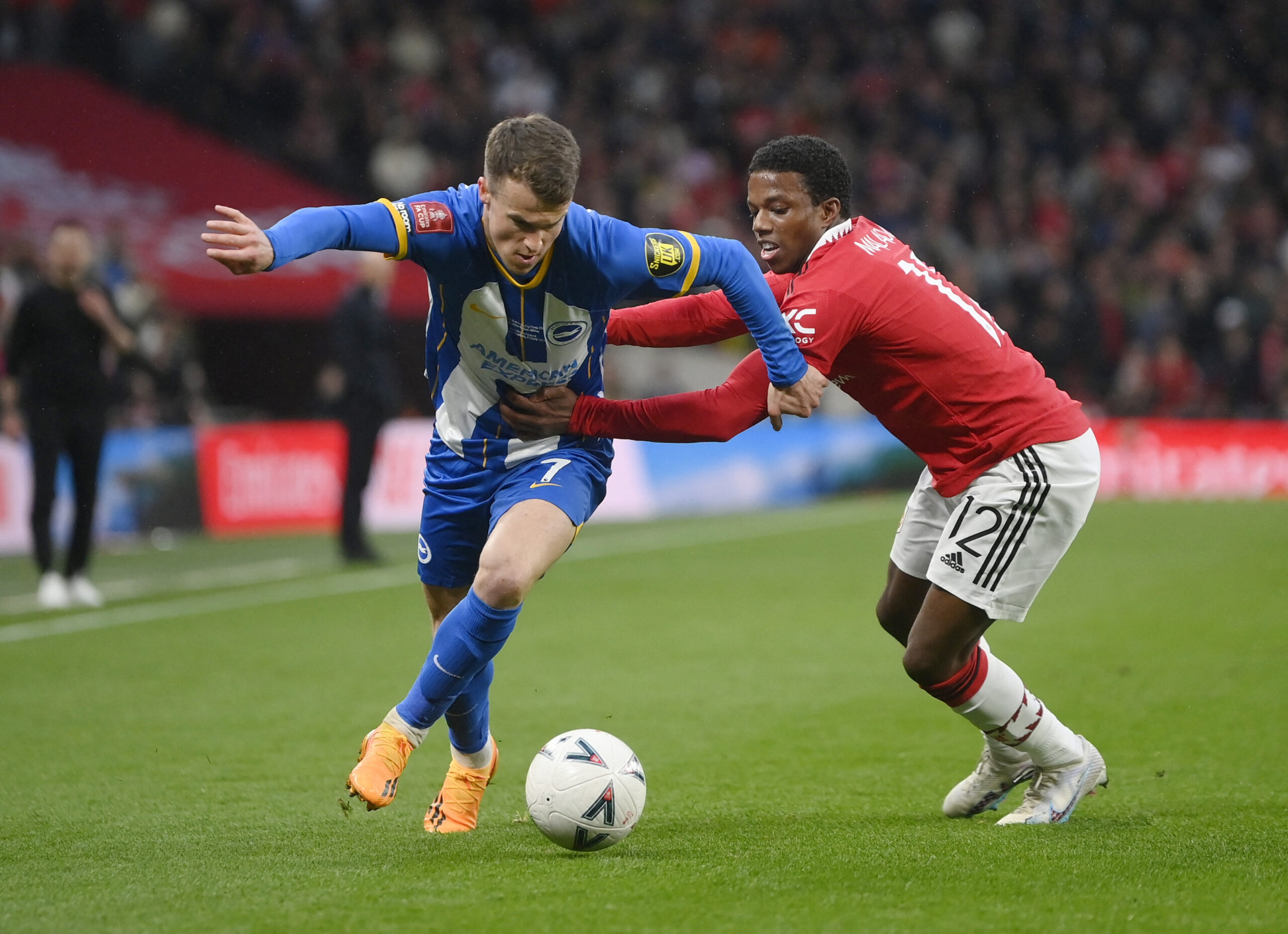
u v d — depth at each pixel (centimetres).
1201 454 6172
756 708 2125
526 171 1202
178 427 4741
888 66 7900
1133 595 3247
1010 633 2769
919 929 1059
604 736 1322
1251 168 7750
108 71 6662
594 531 4872
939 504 1498
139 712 2114
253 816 1502
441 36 7288
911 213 7175
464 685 1310
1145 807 1517
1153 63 8200
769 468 5725
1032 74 8031
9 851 1348
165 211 5766
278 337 5953
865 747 1859
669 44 7650
